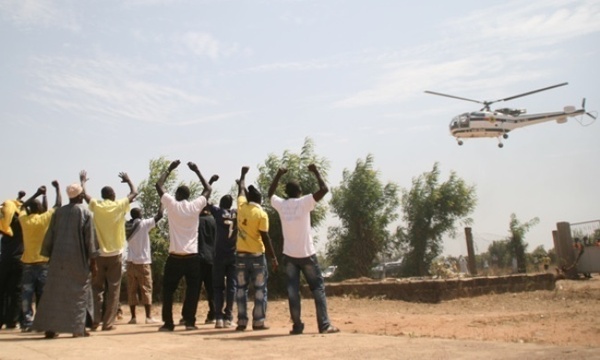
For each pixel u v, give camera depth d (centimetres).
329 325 768
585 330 834
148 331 862
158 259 2002
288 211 786
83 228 763
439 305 1533
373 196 3064
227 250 912
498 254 3353
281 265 2309
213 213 932
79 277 753
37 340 719
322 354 540
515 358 465
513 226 3369
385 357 504
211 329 882
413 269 3428
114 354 575
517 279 1872
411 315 1241
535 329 866
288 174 2470
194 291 886
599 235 2784
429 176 3506
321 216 2484
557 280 2655
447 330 857
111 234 892
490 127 3425
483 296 1725
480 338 719
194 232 887
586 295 1631
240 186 888
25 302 902
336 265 3106
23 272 916
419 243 3431
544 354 478
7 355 572
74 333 738
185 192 904
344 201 3097
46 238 762
